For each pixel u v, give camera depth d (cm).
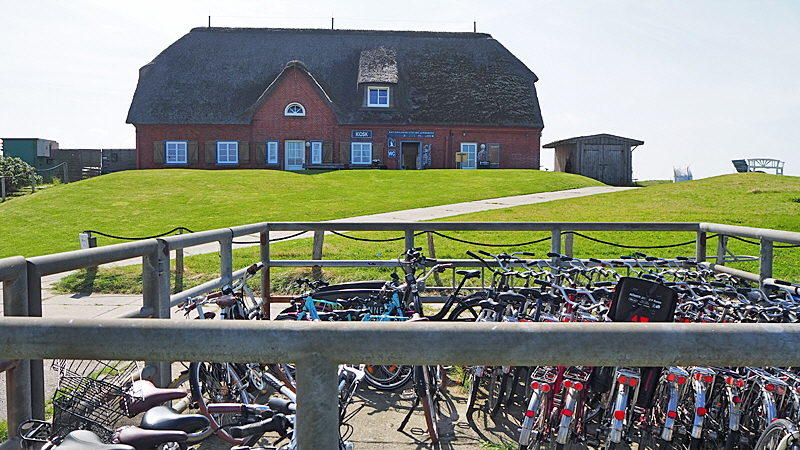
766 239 555
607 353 157
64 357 164
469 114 3853
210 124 3719
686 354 157
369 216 1800
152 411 257
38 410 281
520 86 4056
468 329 159
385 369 530
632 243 1345
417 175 2952
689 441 411
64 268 302
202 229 1625
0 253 1345
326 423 162
